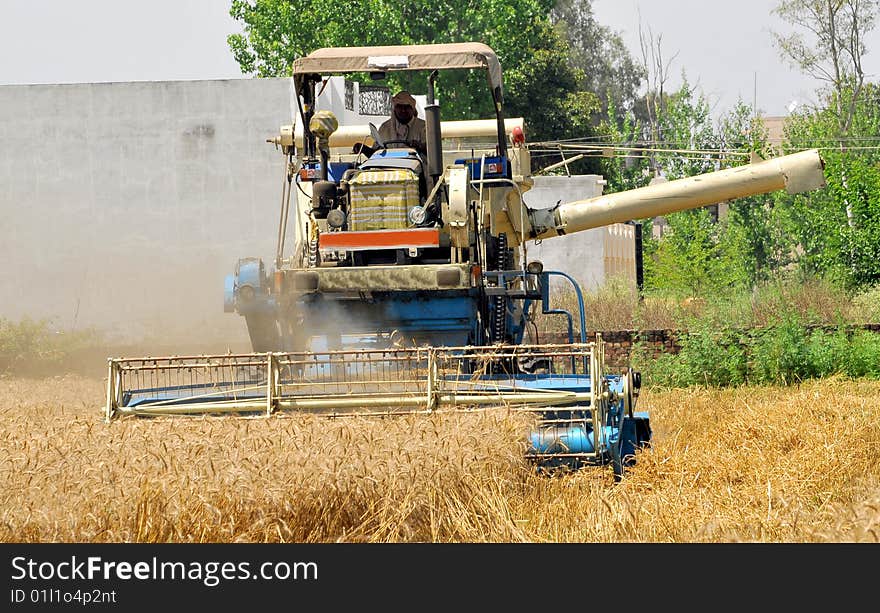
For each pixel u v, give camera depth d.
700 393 70.69
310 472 29.38
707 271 131.75
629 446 41.53
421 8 177.12
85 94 109.31
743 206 156.88
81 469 29.12
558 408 36.38
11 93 109.44
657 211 52.88
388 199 43.81
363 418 34.53
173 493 27.47
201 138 109.19
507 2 181.38
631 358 80.19
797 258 150.62
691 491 32.88
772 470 36.38
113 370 37.75
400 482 29.88
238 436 32.47
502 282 45.56
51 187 109.50
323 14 174.00
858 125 185.38
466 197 43.12
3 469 29.16
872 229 110.62
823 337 78.62
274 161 108.94
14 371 94.88
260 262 47.12
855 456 39.06
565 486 34.00
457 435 32.72
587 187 133.12
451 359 39.19
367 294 43.84
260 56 178.75
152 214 109.44
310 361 41.00
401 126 48.81
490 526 29.73
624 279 107.75
